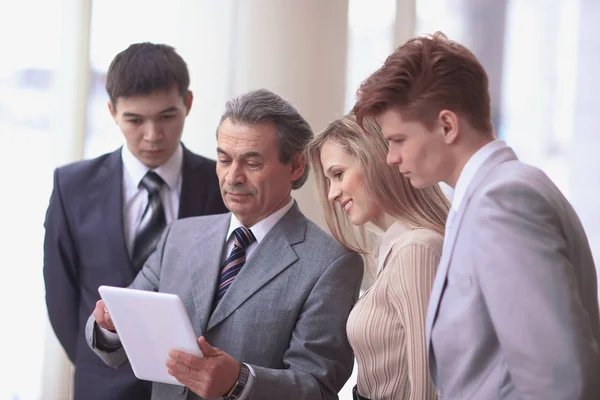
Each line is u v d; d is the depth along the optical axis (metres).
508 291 1.29
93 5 3.37
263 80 3.34
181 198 2.49
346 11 3.42
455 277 1.42
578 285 1.37
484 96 1.45
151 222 2.47
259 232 1.98
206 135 3.41
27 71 3.33
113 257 2.42
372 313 1.80
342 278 1.90
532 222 1.31
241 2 3.37
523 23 4.37
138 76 2.37
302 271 1.90
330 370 1.83
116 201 2.47
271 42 3.34
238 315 1.90
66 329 2.50
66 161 3.35
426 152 1.45
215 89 3.40
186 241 2.07
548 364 1.26
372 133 1.83
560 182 4.48
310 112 3.37
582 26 4.39
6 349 3.33
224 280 1.97
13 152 3.33
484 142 1.45
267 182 1.91
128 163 2.52
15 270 3.34
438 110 1.42
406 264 1.72
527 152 4.45
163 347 1.72
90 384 2.39
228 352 1.89
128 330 1.75
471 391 1.41
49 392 3.33
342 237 2.01
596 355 1.27
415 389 1.68
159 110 2.40
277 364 1.88
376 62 3.95
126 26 3.40
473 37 4.30
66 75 3.33
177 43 3.43
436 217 1.82
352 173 1.88
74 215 2.46
